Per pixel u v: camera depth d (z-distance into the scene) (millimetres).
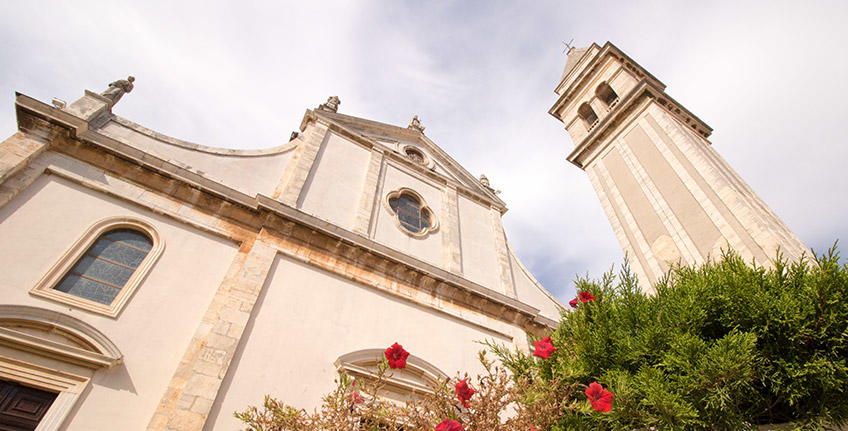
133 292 8445
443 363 10992
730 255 7965
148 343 7988
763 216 12797
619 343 7410
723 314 7016
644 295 8383
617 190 17625
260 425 6105
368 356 9820
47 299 7652
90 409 6898
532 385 7184
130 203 9633
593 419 7012
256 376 8391
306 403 8508
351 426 6117
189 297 8938
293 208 11102
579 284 8945
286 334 9266
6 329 6848
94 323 7762
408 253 13094
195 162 11430
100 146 9797
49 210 8633
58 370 7039
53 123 9461
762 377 6320
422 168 16516
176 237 9664
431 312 11852
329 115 15453
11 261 7730
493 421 6234
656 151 16672
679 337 6609
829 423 6102
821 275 6297
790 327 6328
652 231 15375
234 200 10742
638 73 22219
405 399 9602
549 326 13617
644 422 6461
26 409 6652
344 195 13336
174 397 7461
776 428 6648
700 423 6051
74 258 8359
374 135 16766
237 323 8766
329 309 10219
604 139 19672
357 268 11383
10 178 8477
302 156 13375
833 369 5953
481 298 12883
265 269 9898
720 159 17016
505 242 16312
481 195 17656
